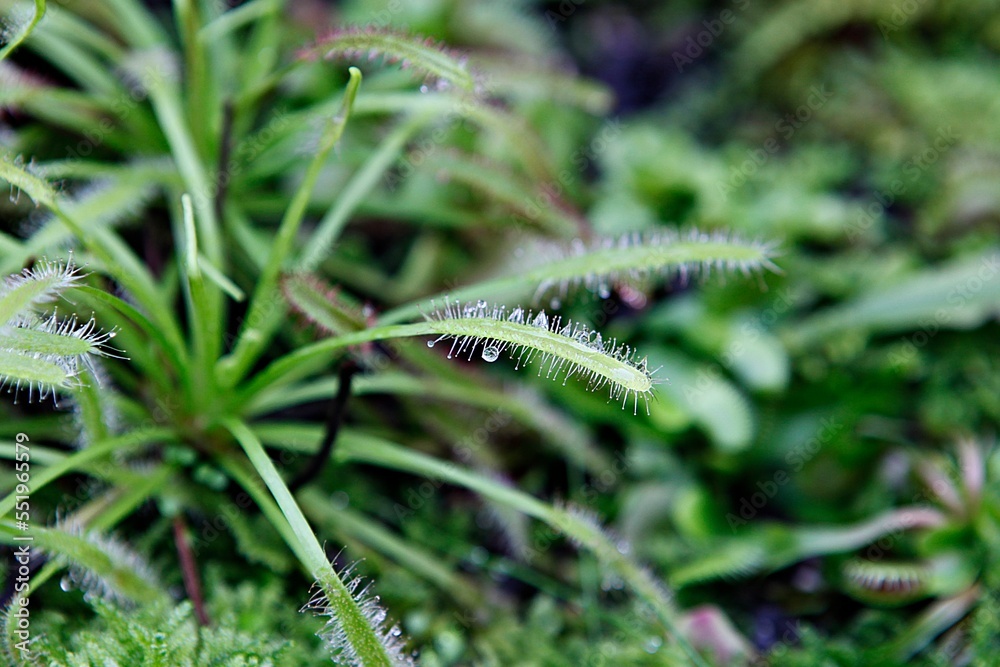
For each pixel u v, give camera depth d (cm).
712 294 43
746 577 41
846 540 40
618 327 43
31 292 33
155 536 38
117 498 37
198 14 41
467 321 34
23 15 37
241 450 38
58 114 40
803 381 43
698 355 42
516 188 40
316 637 37
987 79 48
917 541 40
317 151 37
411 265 43
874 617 40
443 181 41
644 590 37
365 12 45
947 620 39
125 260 38
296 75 43
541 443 42
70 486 38
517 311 34
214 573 38
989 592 39
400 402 41
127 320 37
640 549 41
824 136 48
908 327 43
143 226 41
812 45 49
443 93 39
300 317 37
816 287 44
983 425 42
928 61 49
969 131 47
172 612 35
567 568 41
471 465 41
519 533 40
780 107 49
